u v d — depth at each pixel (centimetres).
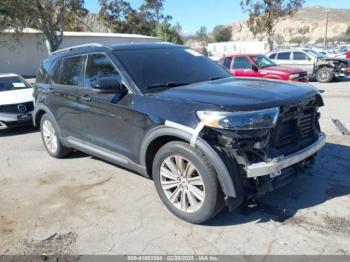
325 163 508
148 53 466
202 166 341
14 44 2969
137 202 431
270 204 403
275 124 335
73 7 1997
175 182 379
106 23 4903
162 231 366
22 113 854
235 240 343
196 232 361
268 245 332
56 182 509
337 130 681
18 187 501
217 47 4053
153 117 376
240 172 336
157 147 403
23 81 1016
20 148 713
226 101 338
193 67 468
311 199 409
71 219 401
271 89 376
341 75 1609
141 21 5050
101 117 458
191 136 339
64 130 558
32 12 1836
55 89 557
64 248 348
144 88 407
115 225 383
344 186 435
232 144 326
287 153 356
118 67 436
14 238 369
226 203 339
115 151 451
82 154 629
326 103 1001
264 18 3316
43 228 385
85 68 499
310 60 1686
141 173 421
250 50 3684
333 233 343
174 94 379
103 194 459
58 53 595
